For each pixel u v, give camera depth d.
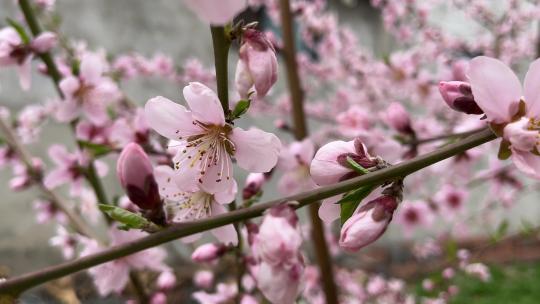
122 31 0.96
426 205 0.48
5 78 0.80
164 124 0.16
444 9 0.77
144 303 0.29
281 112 0.75
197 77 0.62
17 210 0.83
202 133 0.16
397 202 0.15
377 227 0.15
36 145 0.82
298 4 0.57
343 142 0.16
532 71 0.15
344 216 0.15
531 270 1.16
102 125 0.30
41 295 0.53
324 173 0.15
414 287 0.75
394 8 0.73
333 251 0.53
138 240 0.14
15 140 0.38
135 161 0.14
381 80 0.69
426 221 0.48
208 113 0.16
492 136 0.15
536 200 1.33
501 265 1.19
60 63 0.35
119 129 0.24
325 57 0.69
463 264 0.49
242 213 0.15
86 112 0.29
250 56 0.16
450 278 0.61
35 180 0.37
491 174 0.45
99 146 0.24
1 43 0.26
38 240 0.83
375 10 1.22
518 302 1.02
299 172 0.30
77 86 0.28
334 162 0.15
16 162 0.39
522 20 0.70
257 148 0.16
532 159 0.15
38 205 0.41
